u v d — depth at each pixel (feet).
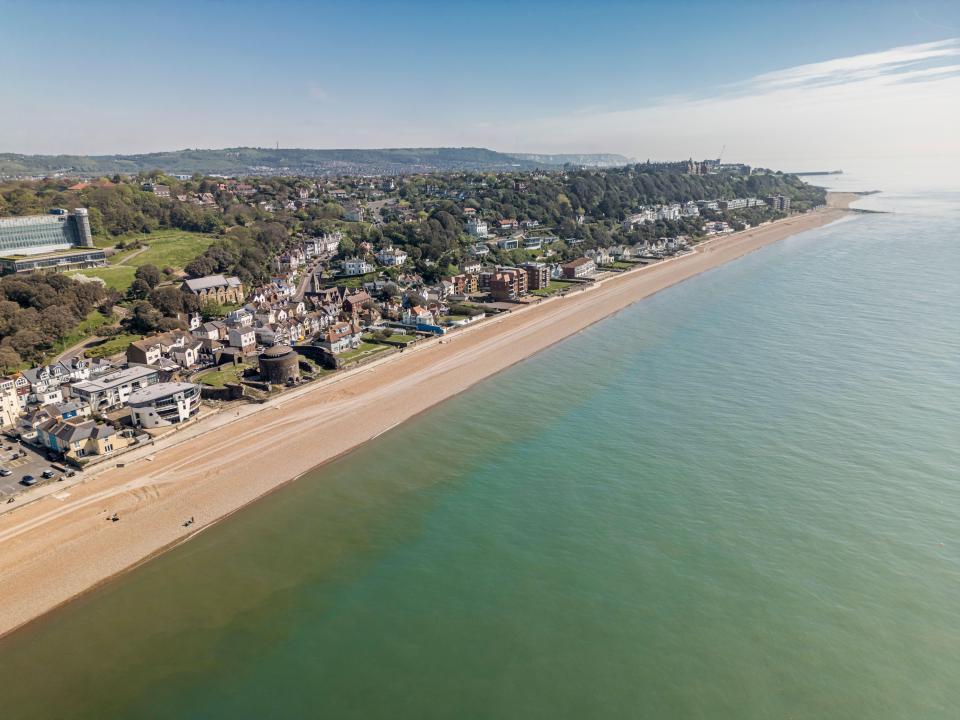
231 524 238.48
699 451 279.08
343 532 231.09
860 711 150.61
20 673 168.55
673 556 207.92
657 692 157.07
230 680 165.17
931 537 212.43
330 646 175.73
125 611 191.83
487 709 153.69
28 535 224.53
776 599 187.11
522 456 283.79
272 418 331.16
